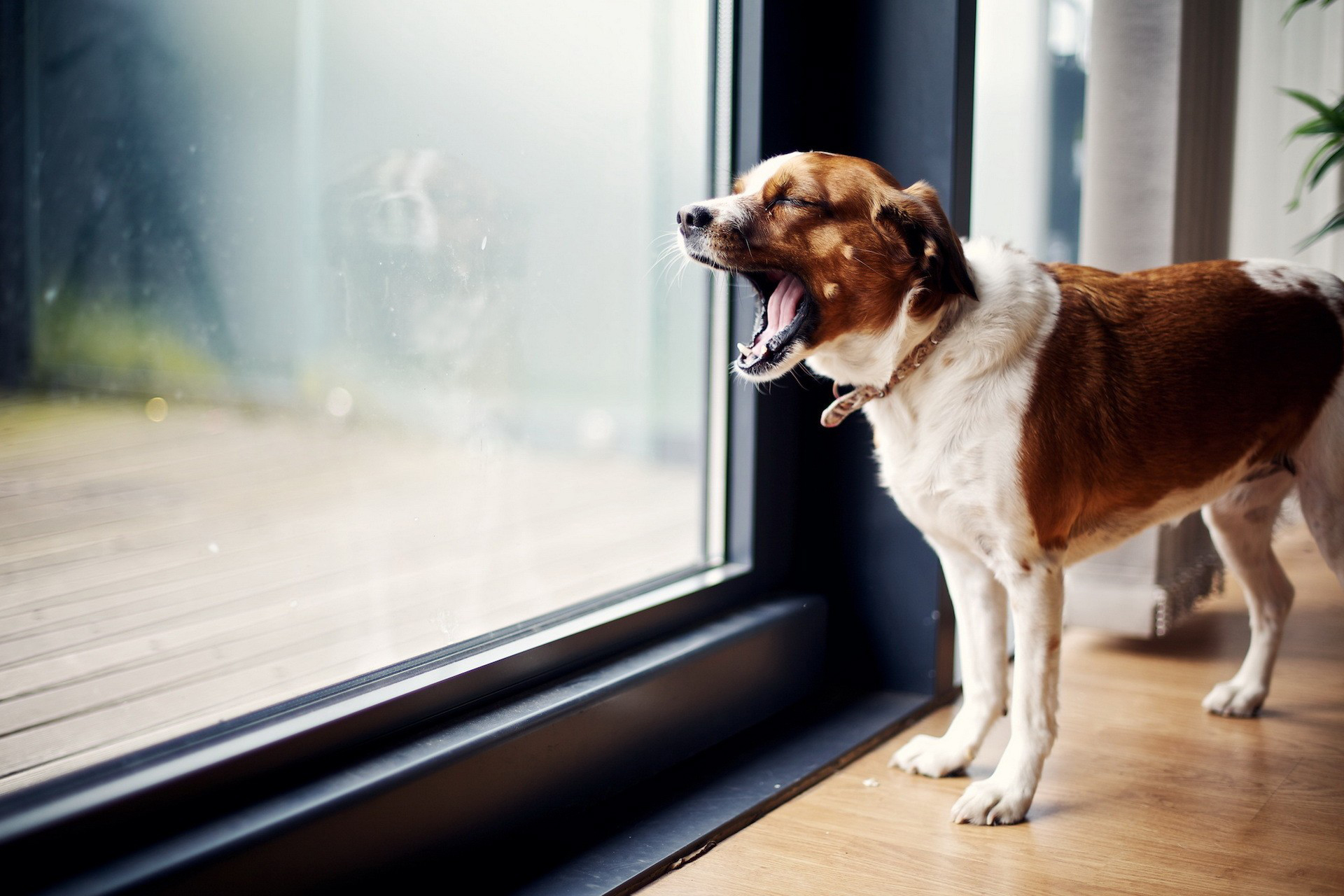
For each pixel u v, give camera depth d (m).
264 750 1.16
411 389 3.35
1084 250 2.55
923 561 2.03
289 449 3.31
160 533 2.66
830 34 1.99
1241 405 1.64
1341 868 1.37
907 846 1.44
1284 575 1.96
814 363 1.61
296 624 2.21
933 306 1.48
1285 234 3.70
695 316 4.51
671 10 3.96
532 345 3.79
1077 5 3.81
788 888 1.32
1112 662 2.29
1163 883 1.33
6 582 2.26
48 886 0.94
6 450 2.55
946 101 1.90
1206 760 1.74
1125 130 2.46
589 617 1.71
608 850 1.39
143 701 1.75
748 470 2.00
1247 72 3.39
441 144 3.00
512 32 3.27
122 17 2.78
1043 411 1.48
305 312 3.28
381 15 2.97
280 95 3.05
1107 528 1.65
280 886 1.08
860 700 2.04
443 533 3.11
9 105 2.45
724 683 1.81
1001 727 1.92
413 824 1.24
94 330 2.77
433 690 1.38
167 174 2.96
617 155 4.09
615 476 4.30
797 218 1.46
